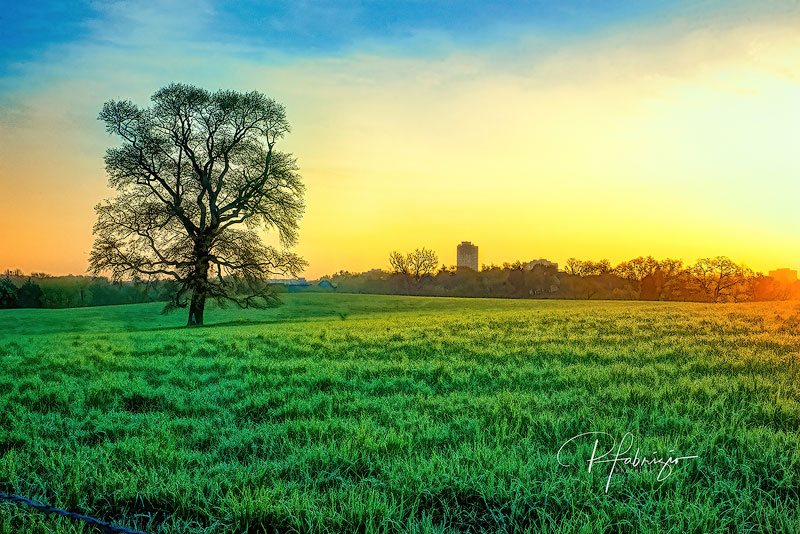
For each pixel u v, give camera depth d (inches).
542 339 821.9
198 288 1785.2
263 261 1803.6
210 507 227.9
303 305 2844.5
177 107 1743.4
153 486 243.3
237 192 1873.8
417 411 384.5
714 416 349.1
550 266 4798.2
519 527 207.3
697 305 2026.3
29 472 269.7
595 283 4613.7
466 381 501.0
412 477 248.1
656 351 668.7
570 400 403.9
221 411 403.5
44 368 631.8
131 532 191.8
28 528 205.8
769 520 206.5
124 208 1712.6
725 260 4094.5
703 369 536.4
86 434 342.0
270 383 503.5
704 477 248.1
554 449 295.3
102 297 3481.8
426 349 732.0
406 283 4955.7
